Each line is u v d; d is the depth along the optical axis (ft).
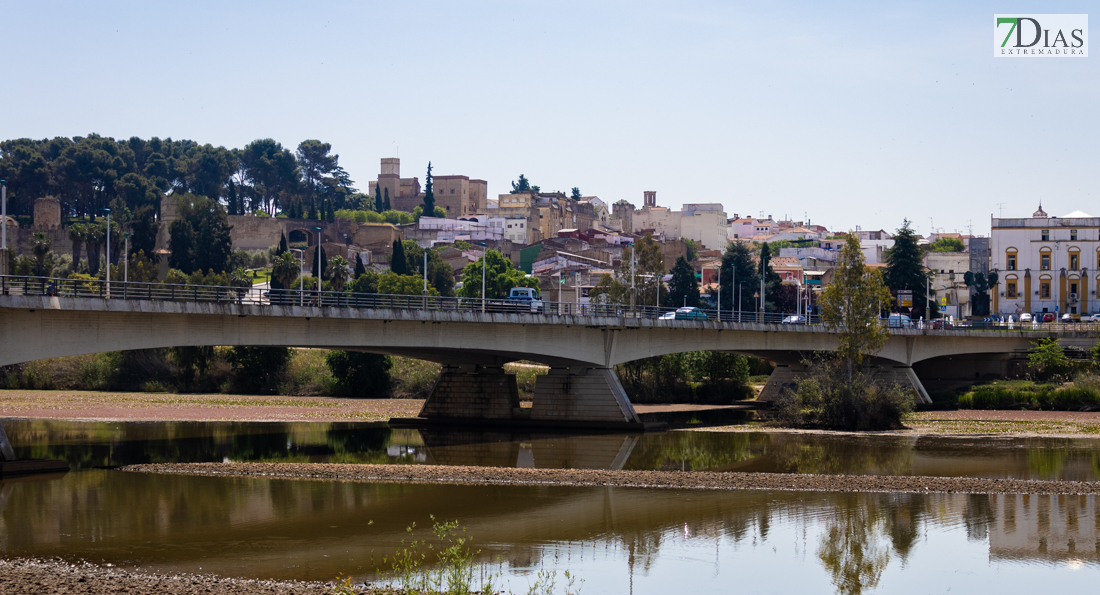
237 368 387.96
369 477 172.96
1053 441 236.22
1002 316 491.31
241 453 208.03
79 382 391.04
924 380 396.98
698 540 127.95
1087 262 510.17
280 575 108.17
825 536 131.34
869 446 227.40
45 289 164.45
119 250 608.19
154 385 382.83
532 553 120.06
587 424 262.67
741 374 384.88
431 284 645.51
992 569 116.88
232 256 652.89
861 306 276.62
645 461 201.46
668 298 560.20
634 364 379.14
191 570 109.50
